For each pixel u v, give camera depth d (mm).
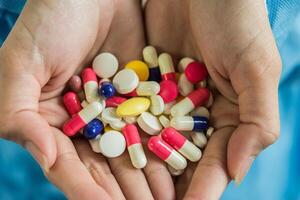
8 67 200
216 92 234
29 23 208
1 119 190
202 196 182
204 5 223
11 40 206
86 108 211
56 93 227
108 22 245
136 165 201
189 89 235
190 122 215
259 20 212
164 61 245
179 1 243
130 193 197
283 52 333
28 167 308
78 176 180
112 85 231
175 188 205
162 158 202
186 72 233
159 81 249
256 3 215
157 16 255
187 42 253
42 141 176
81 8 221
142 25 260
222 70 218
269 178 307
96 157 208
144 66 244
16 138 188
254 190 303
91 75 234
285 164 313
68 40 216
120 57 260
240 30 210
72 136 214
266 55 204
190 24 239
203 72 232
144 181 200
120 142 206
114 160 207
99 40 248
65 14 216
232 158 189
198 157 205
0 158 307
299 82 334
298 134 323
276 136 197
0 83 198
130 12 252
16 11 297
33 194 302
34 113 191
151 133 217
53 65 211
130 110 216
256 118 195
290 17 321
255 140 192
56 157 183
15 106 191
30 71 202
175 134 206
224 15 216
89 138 212
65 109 225
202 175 190
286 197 306
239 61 207
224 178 190
